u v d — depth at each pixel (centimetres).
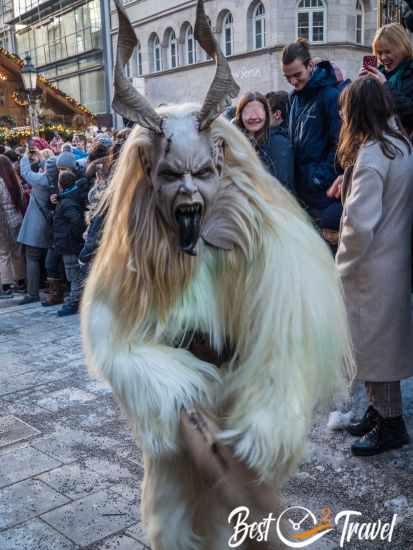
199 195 176
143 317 190
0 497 310
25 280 820
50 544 272
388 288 308
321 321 184
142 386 185
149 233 188
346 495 296
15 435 382
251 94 388
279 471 191
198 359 196
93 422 396
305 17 1923
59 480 325
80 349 549
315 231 199
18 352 549
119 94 176
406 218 308
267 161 388
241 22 2022
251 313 187
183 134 175
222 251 190
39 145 1132
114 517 290
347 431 355
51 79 3272
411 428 357
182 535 213
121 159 194
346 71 1942
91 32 2828
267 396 184
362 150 301
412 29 419
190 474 211
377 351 313
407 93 375
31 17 3384
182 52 2219
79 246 658
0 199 780
